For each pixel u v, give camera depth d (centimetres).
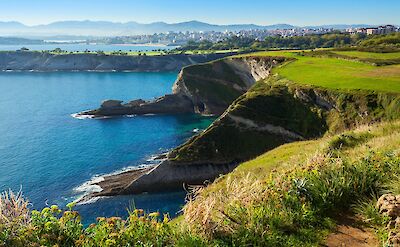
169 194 4969
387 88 5162
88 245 677
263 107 6212
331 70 7075
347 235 779
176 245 689
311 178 969
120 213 4300
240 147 5866
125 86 15588
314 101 5862
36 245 655
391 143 1512
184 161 5416
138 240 695
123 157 6356
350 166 1042
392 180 956
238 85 11144
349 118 5134
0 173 5444
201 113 10875
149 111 10525
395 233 719
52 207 752
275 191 918
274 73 7581
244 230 758
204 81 11194
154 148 6962
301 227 810
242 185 985
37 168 5697
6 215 722
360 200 917
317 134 5462
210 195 916
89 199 4625
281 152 2702
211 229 747
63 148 6812
